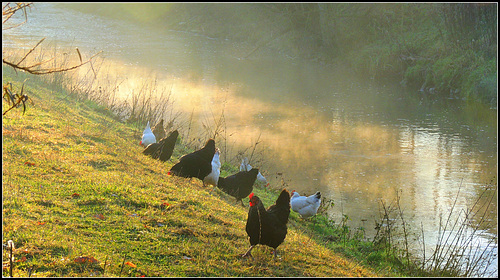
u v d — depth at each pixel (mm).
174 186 9516
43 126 11844
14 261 5605
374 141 19156
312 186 14430
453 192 14164
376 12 36875
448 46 30469
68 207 7391
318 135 19953
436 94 27766
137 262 6035
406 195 13867
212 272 6035
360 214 12445
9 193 7398
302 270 6555
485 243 10945
